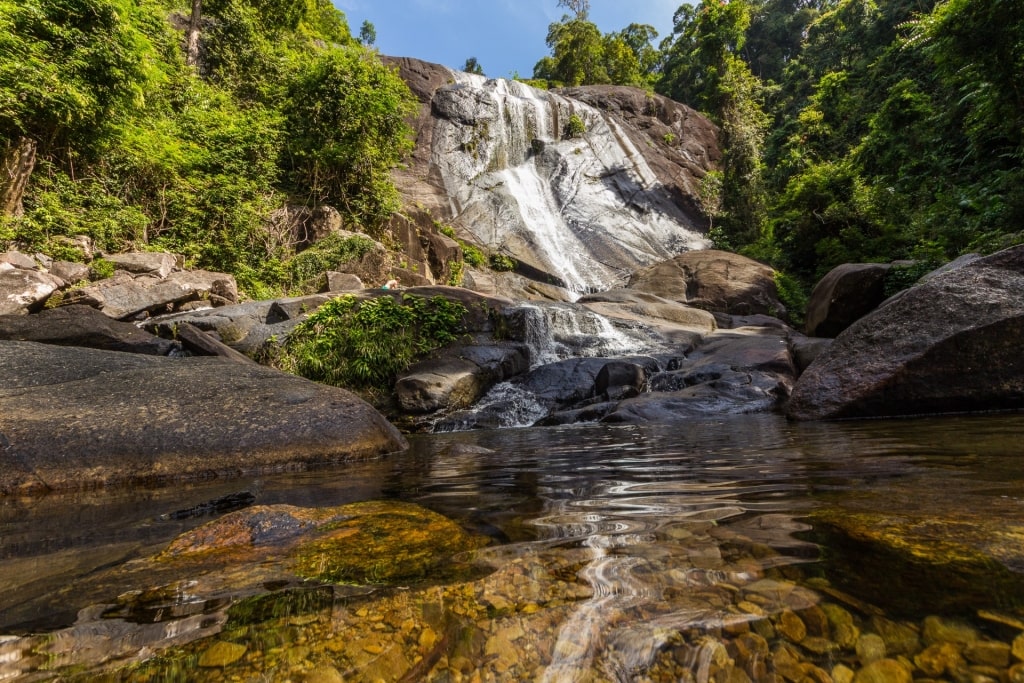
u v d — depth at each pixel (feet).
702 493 5.93
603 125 91.04
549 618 2.99
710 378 24.30
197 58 58.85
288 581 3.74
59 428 10.23
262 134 44.55
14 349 13.96
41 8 29.99
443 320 28.04
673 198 83.82
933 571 3.13
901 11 87.86
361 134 48.62
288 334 26.40
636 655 2.59
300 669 2.63
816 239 50.52
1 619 3.33
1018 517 3.97
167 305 28.43
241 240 38.55
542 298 58.18
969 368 13.19
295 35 71.56
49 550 5.17
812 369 15.96
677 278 52.31
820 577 3.18
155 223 37.11
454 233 63.93
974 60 37.06
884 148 62.23
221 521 5.21
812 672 2.38
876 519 4.19
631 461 9.32
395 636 2.91
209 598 3.51
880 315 15.48
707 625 2.77
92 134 33.22
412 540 4.61
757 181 74.49
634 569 3.56
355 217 48.73
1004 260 14.66
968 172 50.96
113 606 3.46
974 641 2.44
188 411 11.54
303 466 11.03
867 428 11.63
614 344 31.40
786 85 126.11
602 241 71.51
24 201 30.50
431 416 23.25
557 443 13.43
